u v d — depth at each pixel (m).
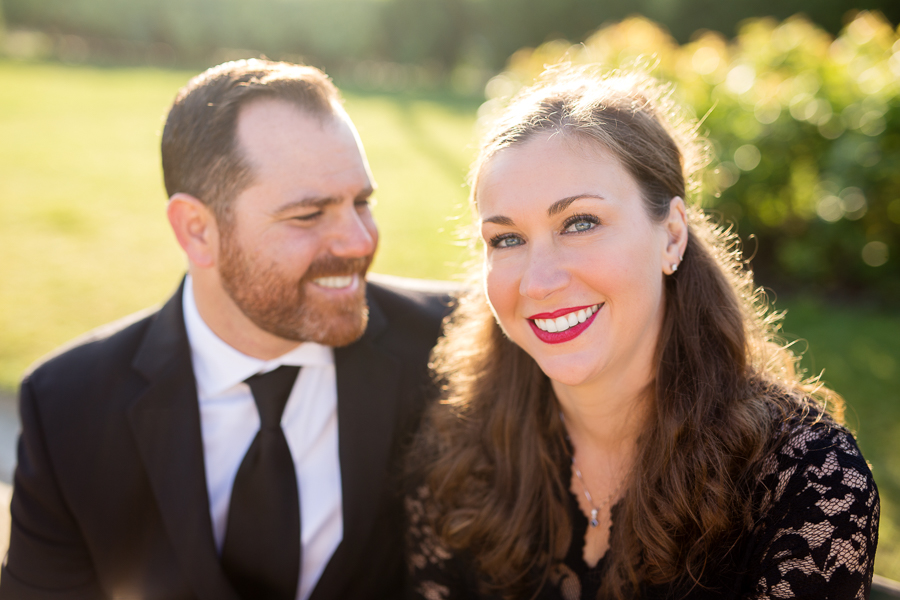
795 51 5.09
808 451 1.31
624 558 1.43
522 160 1.29
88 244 6.01
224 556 1.67
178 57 19.98
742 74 4.89
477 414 1.67
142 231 6.42
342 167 1.59
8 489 2.86
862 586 1.27
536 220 1.29
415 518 1.72
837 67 4.73
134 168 8.62
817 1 13.20
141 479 1.66
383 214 6.86
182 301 1.77
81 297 4.89
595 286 1.29
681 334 1.47
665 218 1.37
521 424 1.60
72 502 1.65
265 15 19.20
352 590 1.76
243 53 19.67
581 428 1.55
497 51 17.44
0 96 12.62
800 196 4.84
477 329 1.70
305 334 1.64
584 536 1.54
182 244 1.67
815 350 4.08
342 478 1.74
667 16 14.52
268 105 1.55
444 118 12.41
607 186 1.27
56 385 1.69
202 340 1.71
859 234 4.75
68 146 9.50
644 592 1.43
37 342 4.15
